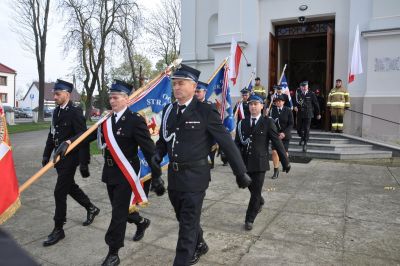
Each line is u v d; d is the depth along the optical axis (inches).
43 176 330.0
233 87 576.1
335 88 494.0
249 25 568.7
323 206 243.3
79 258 168.2
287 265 158.9
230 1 578.9
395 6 462.3
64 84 195.5
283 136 343.9
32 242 185.6
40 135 719.1
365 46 486.6
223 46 578.9
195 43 665.0
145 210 236.7
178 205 145.3
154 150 158.6
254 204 202.5
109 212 231.8
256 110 207.9
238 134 209.2
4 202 136.9
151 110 221.6
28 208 240.8
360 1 491.5
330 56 520.7
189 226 137.8
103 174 167.6
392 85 467.5
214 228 204.2
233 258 166.4
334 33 534.6
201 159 143.0
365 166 381.7
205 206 245.6
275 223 211.8
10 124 1071.0
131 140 164.4
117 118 165.0
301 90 450.6
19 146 533.6
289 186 299.3
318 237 190.2
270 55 569.6
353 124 494.6
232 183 310.8
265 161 204.1
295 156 444.8
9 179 139.7
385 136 470.0
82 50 1095.0
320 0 531.2
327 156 429.7
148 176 190.9
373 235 192.5
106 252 174.4
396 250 174.1
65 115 194.2
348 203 249.6
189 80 144.9
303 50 680.4
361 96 488.4
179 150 142.3
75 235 194.7
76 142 162.1
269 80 569.6
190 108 145.6
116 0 1026.7
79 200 204.8
